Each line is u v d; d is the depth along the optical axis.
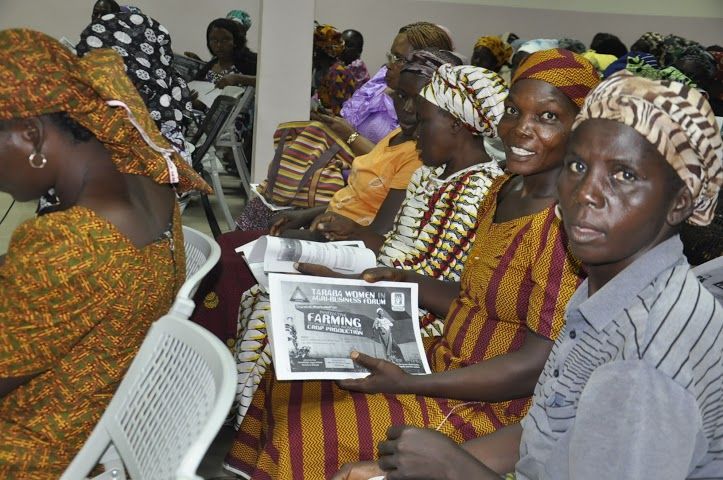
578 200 1.00
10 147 1.25
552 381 1.15
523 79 1.71
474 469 1.17
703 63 3.23
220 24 6.59
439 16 9.55
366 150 3.50
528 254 1.66
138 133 1.29
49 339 1.24
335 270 2.07
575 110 1.69
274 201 3.33
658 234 1.02
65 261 1.21
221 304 2.60
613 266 1.06
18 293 1.21
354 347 1.72
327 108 5.48
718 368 0.97
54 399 1.29
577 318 1.12
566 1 9.62
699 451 0.99
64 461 1.31
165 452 1.06
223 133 5.04
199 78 6.66
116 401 1.22
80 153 1.29
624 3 9.66
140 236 1.31
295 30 4.23
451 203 2.12
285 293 1.75
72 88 1.22
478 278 1.78
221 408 0.90
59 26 9.00
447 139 2.17
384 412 1.75
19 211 6.01
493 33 9.66
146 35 2.94
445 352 1.84
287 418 1.79
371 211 2.84
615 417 0.96
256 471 1.79
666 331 0.97
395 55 3.43
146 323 1.32
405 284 1.87
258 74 4.29
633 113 0.96
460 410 1.74
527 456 1.19
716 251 1.82
